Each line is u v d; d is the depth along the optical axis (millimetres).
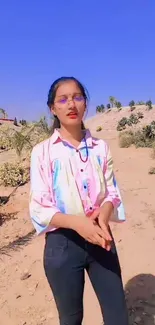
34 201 2252
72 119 2271
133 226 5656
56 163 2268
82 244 2250
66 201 2240
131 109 62812
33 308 3803
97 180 2293
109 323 2307
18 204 7461
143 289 3943
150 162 11953
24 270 4570
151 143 15688
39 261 4754
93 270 2326
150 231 5438
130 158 13055
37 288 4160
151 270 4336
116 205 2324
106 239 2084
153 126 18000
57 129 2369
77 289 2311
